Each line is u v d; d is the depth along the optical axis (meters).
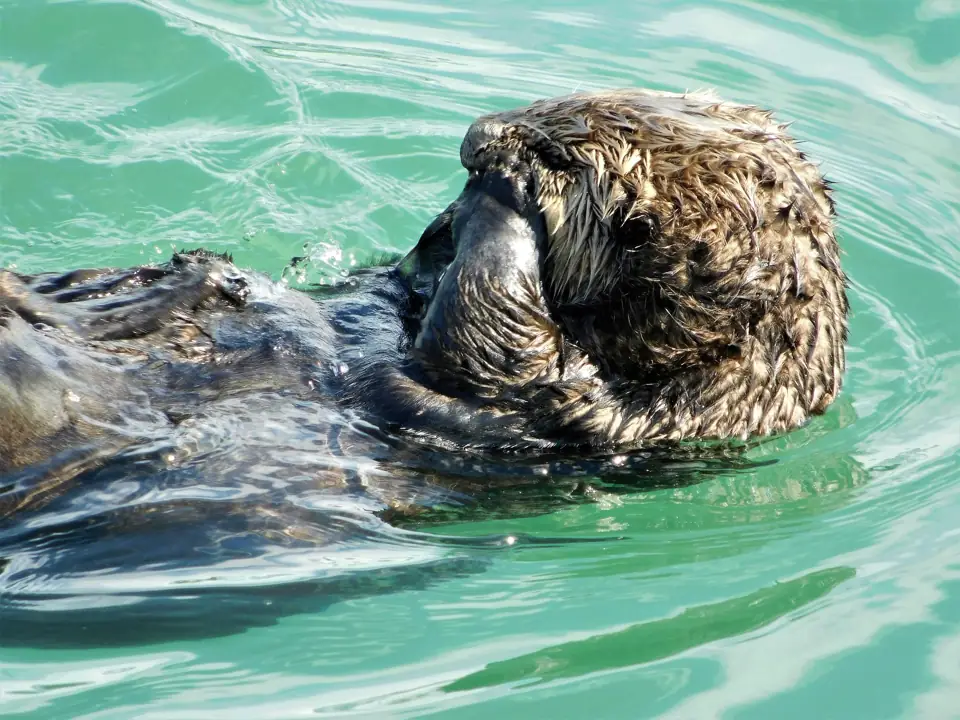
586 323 10.91
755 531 10.88
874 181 16.78
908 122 17.88
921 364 13.52
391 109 18.08
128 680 8.91
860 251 15.56
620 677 8.95
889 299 14.76
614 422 10.84
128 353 10.59
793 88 18.50
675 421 10.98
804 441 11.84
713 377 10.91
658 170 10.52
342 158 17.08
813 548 10.53
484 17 20.59
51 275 11.41
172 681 8.92
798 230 10.76
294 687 8.86
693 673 8.98
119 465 9.90
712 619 9.62
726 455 11.33
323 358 11.21
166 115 17.61
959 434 12.16
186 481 9.96
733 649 9.26
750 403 11.11
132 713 8.56
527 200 10.77
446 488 10.76
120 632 9.22
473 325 10.56
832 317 11.45
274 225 15.77
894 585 9.95
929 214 16.19
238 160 16.86
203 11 20.08
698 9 20.66
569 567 10.38
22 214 15.55
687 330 10.56
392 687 8.88
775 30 20.03
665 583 10.11
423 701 8.70
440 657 9.21
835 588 9.96
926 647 9.17
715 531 10.91
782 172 10.70
